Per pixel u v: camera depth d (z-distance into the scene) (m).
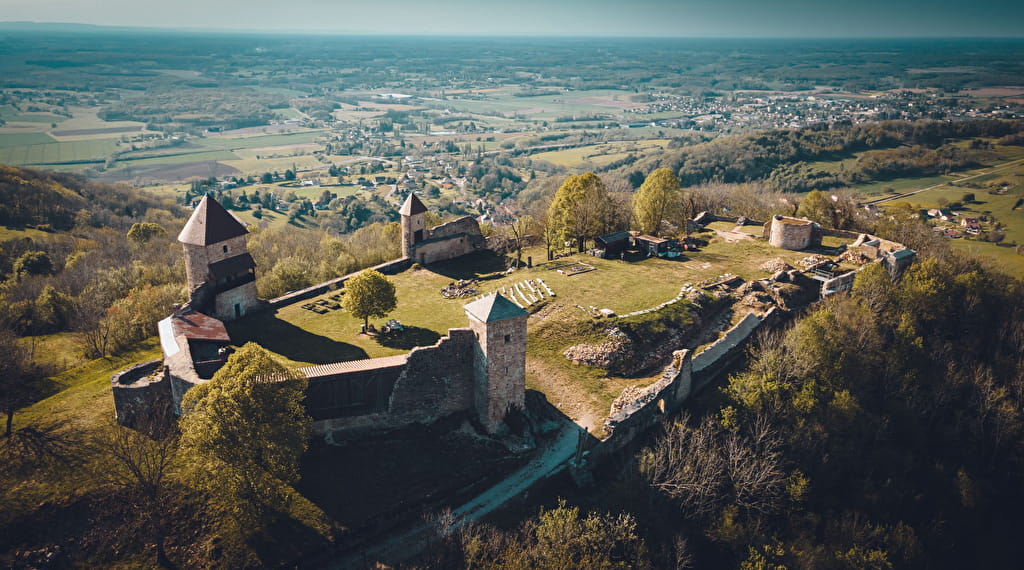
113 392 56.72
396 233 118.69
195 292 74.75
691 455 55.34
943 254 103.88
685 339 74.00
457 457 55.06
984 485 66.44
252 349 52.25
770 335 74.69
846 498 60.81
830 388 66.31
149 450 52.97
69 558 45.72
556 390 64.44
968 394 74.62
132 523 47.81
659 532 51.44
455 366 57.72
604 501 52.41
